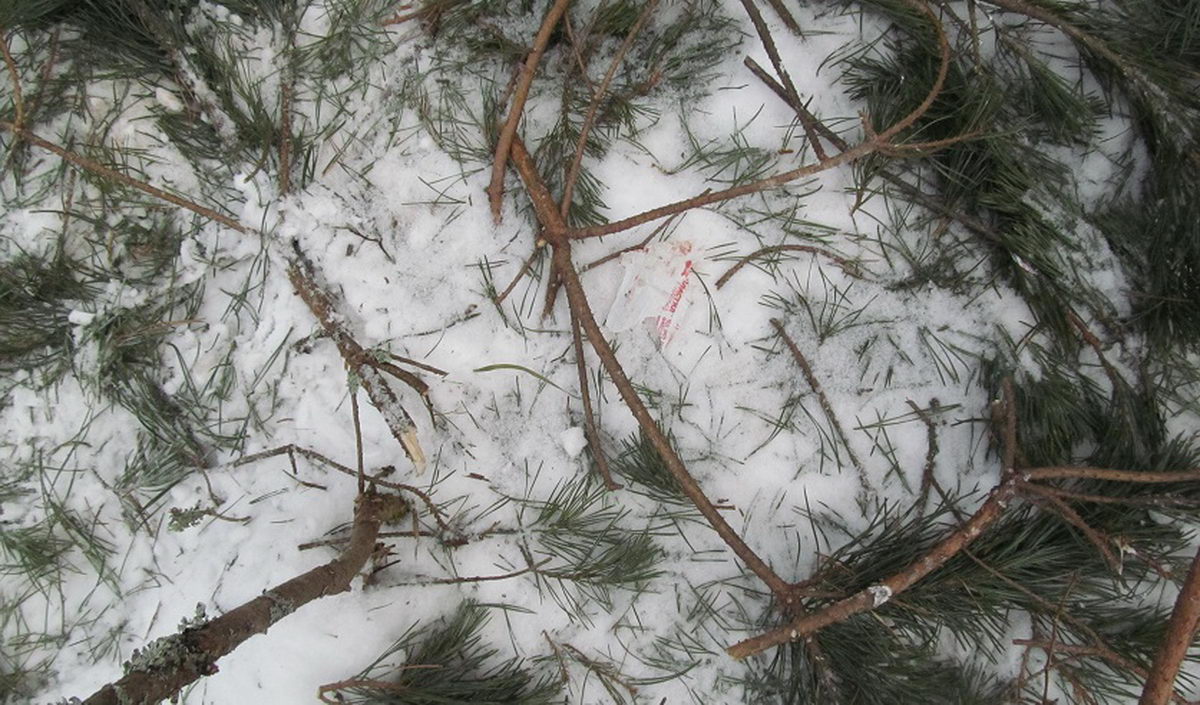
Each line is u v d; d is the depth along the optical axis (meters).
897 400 0.94
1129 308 0.93
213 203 0.92
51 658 0.91
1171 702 0.88
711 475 0.94
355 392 0.83
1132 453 0.89
